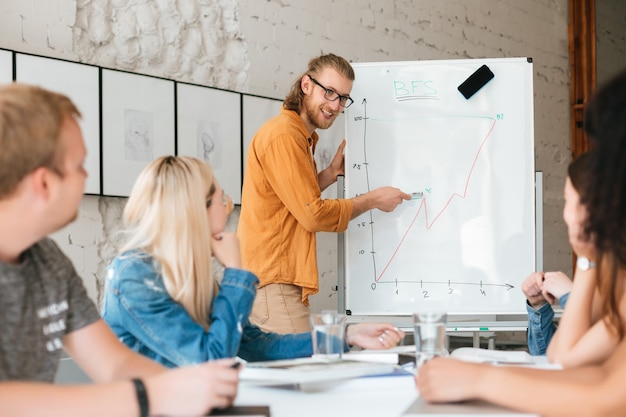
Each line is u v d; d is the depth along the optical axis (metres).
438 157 3.07
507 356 1.66
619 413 1.03
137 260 1.67
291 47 3.88
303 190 2.74
